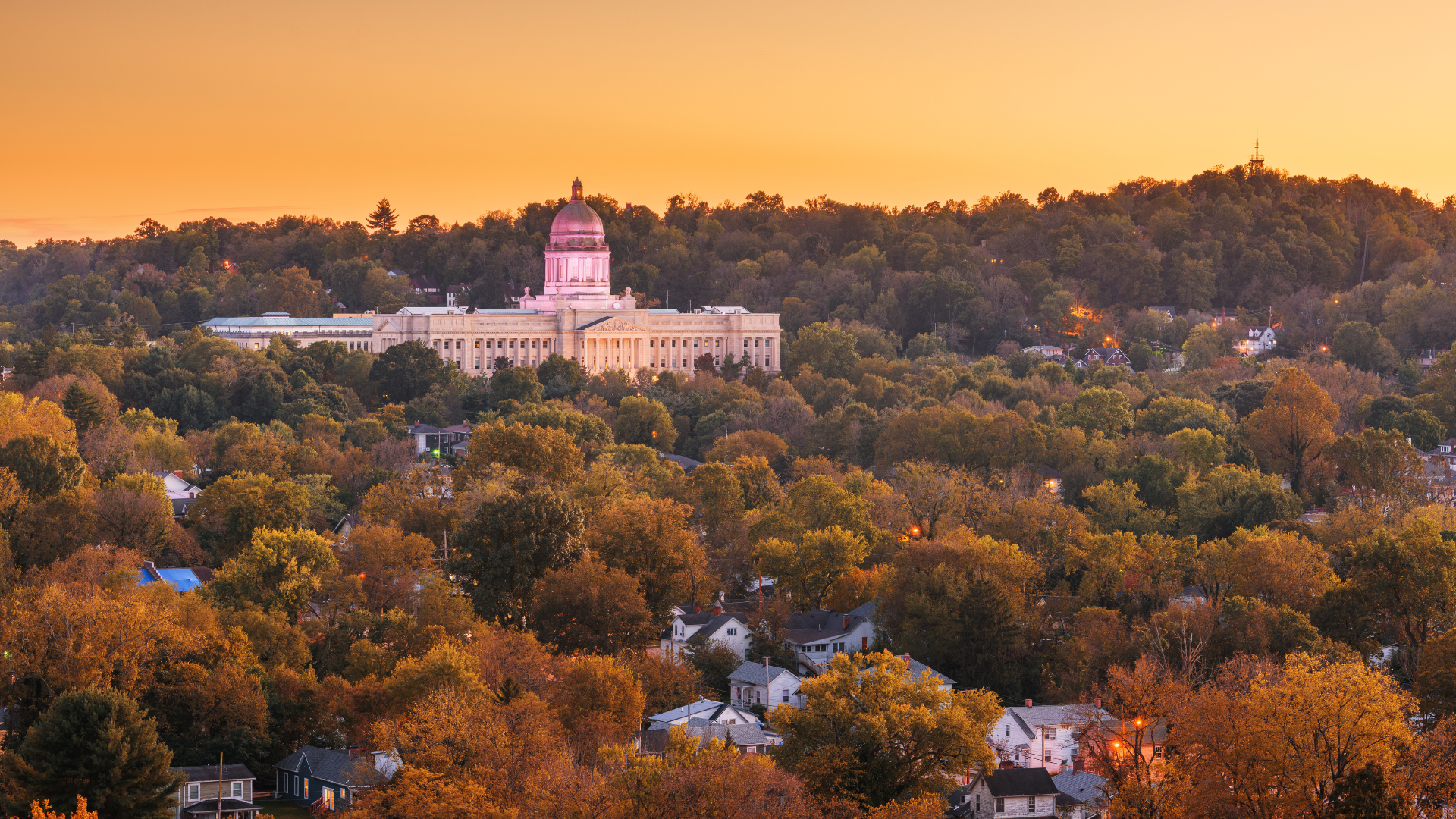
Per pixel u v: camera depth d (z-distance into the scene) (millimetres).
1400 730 177500
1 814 186250
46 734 190750
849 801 192000
